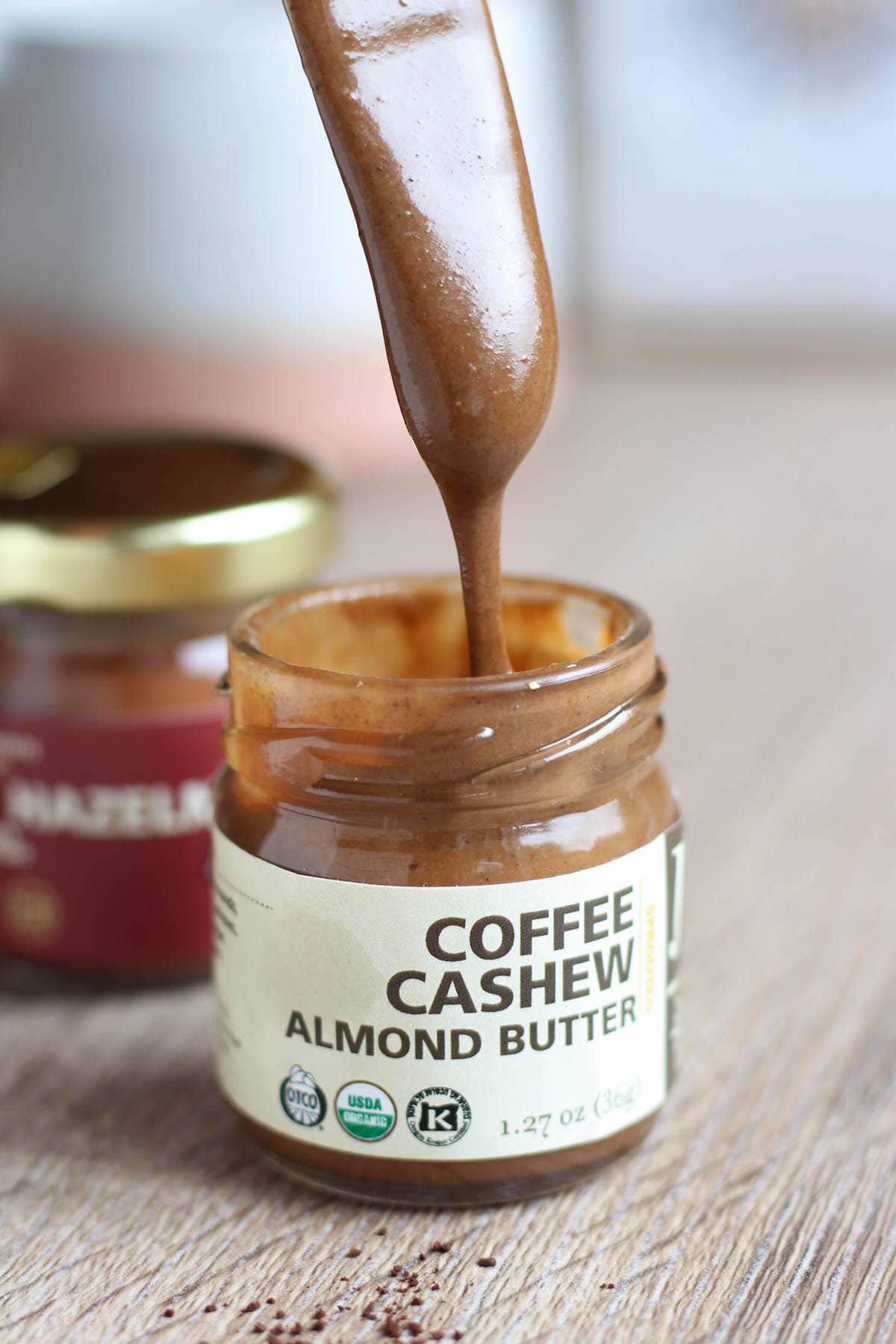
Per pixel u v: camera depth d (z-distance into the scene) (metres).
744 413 0.70
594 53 0.74
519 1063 0.28
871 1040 0.32
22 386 0.52
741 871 0.36
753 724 0.42
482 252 0.27
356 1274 0.28
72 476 0.33
